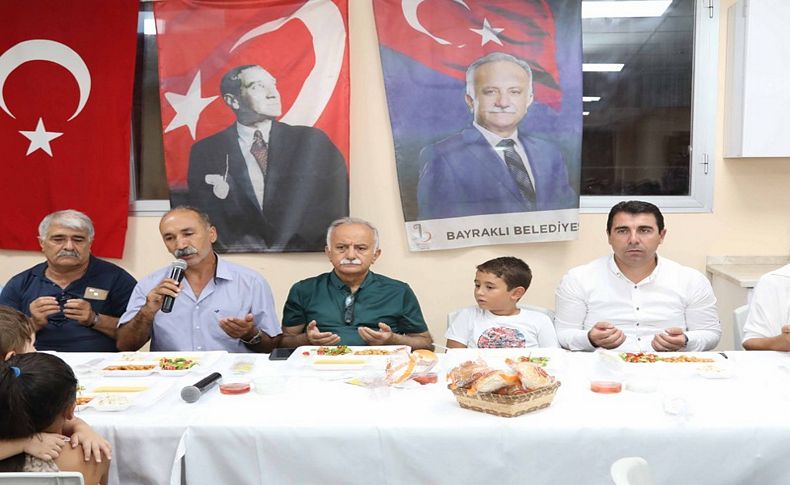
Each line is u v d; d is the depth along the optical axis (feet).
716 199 11.33
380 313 9.09
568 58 10.96
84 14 11.21
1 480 4.29
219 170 11.32
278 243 11.40
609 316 9.16
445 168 11.19
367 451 5.38
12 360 4.88
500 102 11.03
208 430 5.42
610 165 11.43
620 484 3.80
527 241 11.26
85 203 11.41
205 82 11.19
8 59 11.28
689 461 5.31
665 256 11.45
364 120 11.43
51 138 11.36
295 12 11.05
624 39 11.25
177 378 6.74
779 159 11.20
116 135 11.32
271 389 6.18
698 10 11.05
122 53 11.23
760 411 5.60
